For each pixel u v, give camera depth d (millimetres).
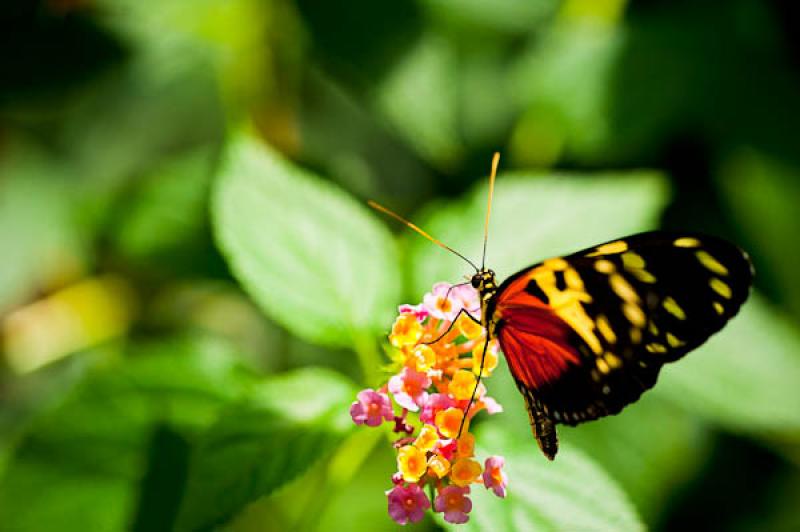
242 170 461
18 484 454
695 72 516
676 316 434
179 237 510
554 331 445
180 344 468
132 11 509
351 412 427
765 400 473
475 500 430
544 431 441
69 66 505
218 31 510
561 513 432
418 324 438
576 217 483
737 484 525
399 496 422
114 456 459
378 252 462
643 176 490
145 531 454
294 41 513
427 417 428
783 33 518
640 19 522
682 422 509
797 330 491
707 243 430
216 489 426
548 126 520
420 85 499
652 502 502
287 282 455
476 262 477
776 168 516
